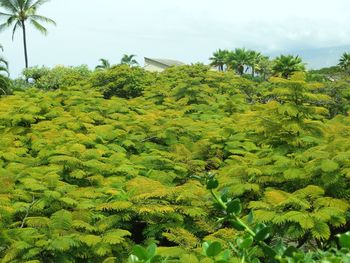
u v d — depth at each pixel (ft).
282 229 15.84
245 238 5.65
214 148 29.76
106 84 64.13
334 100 51.75
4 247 16.42
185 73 60.75
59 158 23.09
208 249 5.26
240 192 18.54
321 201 16.34
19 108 36.52
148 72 68.59
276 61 161.89
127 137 32.30
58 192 19.47
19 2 153.79
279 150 22.27
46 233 16.87
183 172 25.61
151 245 5.44
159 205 18.78
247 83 58.44
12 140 31.04
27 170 22.59
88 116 36.55
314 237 16.10
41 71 128.98
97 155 25.08
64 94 44.88
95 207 19.15
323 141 21.68
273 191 17.24
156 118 36.42
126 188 21.45
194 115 42.24
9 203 18.54
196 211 18.67
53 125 33.50
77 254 16.44
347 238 5.45
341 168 17.75
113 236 16.90
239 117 37.91
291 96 23.75
